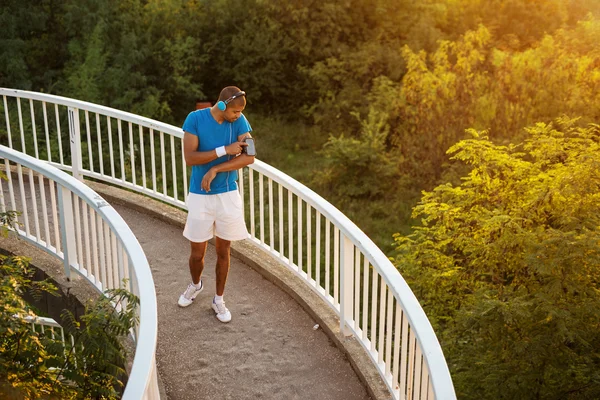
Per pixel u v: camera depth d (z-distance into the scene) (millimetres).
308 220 5078
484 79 18828
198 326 4973
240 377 4469
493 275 9672
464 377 8961
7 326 4094
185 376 4457
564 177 9008
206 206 4652
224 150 4477
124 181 7047
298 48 24469
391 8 24812
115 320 4090
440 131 18438
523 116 18406
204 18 23922
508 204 10172
